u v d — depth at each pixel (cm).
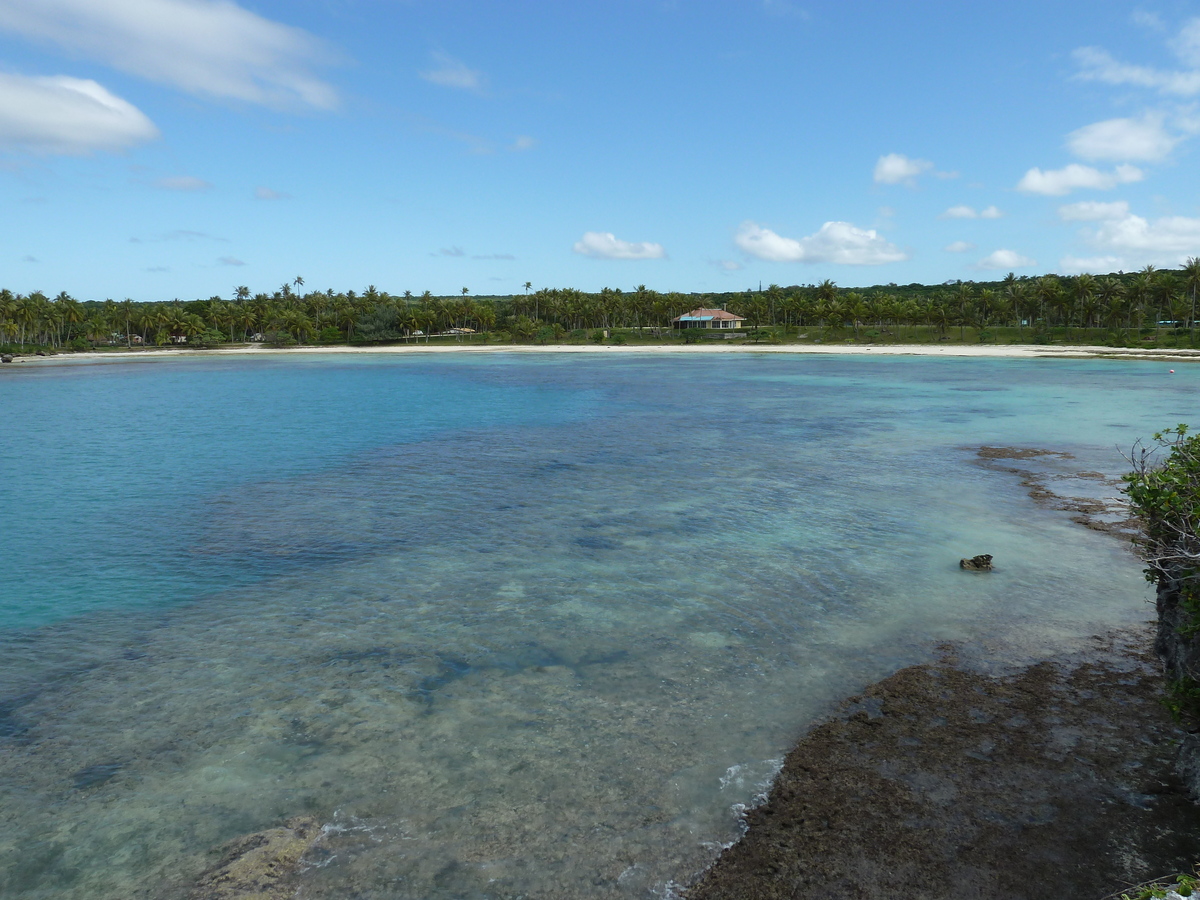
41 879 777
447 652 1333
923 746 989
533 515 2342
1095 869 751
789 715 1083
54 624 1501
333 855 801
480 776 942
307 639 1405
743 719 1074
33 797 920
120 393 7388
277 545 2053
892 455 3300
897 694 1136
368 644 1376
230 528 2238
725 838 817
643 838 819
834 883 744
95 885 766
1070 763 939
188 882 766
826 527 2130
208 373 10569
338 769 965
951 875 750
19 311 16100
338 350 16462
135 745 1036
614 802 884
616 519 2273
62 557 1961
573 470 3097
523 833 830
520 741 1025
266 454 3606
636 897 734
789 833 821
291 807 888
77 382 9119
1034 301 14725
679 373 9144
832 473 2927
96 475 3119
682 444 3738
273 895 743
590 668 1256
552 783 924
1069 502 2358
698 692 1160
